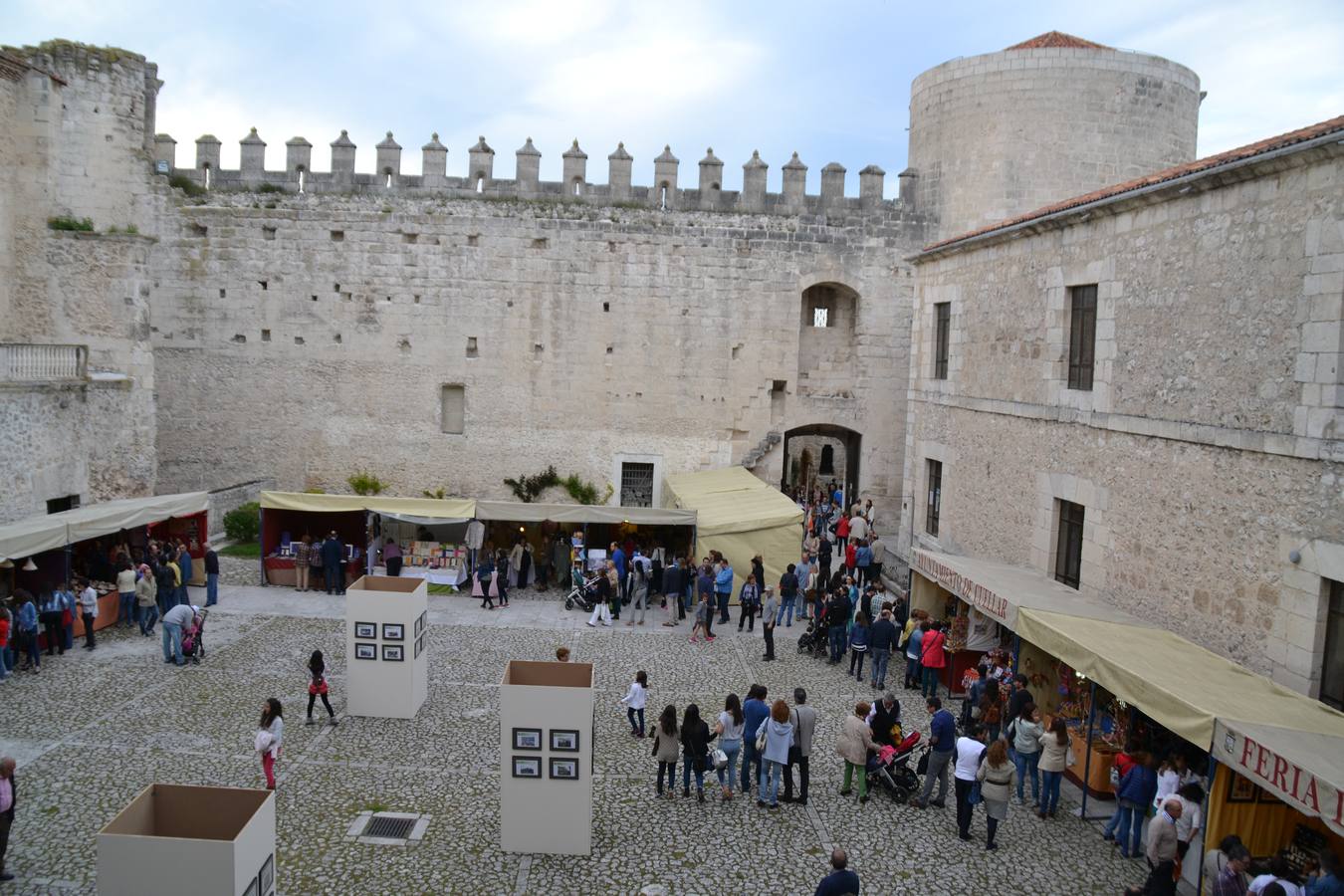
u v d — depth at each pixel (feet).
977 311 73.51
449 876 37.68
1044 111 99.19
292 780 45.24
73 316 90.63
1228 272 46.19
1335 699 39.55
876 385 112.06
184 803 30.55
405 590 55.93
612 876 38.17
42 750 47.19
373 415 110.73
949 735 44.68
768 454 111.96
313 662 51.60
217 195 108.78
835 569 94.94
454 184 108.88
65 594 62.54
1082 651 43.93
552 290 109.70
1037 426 63.87
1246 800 36.40
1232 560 45.24
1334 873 31.68
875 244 110.11
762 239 109.70
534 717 39.19
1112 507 55.06
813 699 59.16
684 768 45.32
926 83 108.17
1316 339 40.50
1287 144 41.50
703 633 72.59
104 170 97.50
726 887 37.68
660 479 111.96
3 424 72.49
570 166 108.99
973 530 73.36
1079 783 47.67
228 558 91.20
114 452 87.92
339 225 108.78
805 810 44.50
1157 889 34.94
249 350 109.81
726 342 110.73
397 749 49.32
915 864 39.78
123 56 98.68
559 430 111.24
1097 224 57.36
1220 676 40.57
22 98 91.66
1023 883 38.52
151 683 57.26
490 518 82.12
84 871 36.47
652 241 109.50
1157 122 100.17
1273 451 42.68
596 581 75.46
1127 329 54.19
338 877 37.17
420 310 109.70
